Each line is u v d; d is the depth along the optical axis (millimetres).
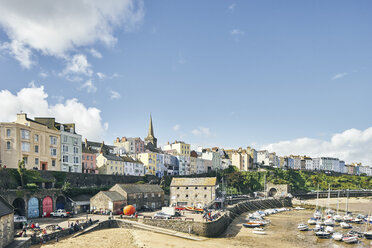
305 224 70125
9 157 66500
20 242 36469
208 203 79312
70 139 85875
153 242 46031
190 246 45562
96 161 108438
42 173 66125
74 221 53781
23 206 55062
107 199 63469
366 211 104062
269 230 63344
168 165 139500
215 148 192250
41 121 82500
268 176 162875
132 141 153000
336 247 50469
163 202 82125
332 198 151375
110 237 47062
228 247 47125
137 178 102438
